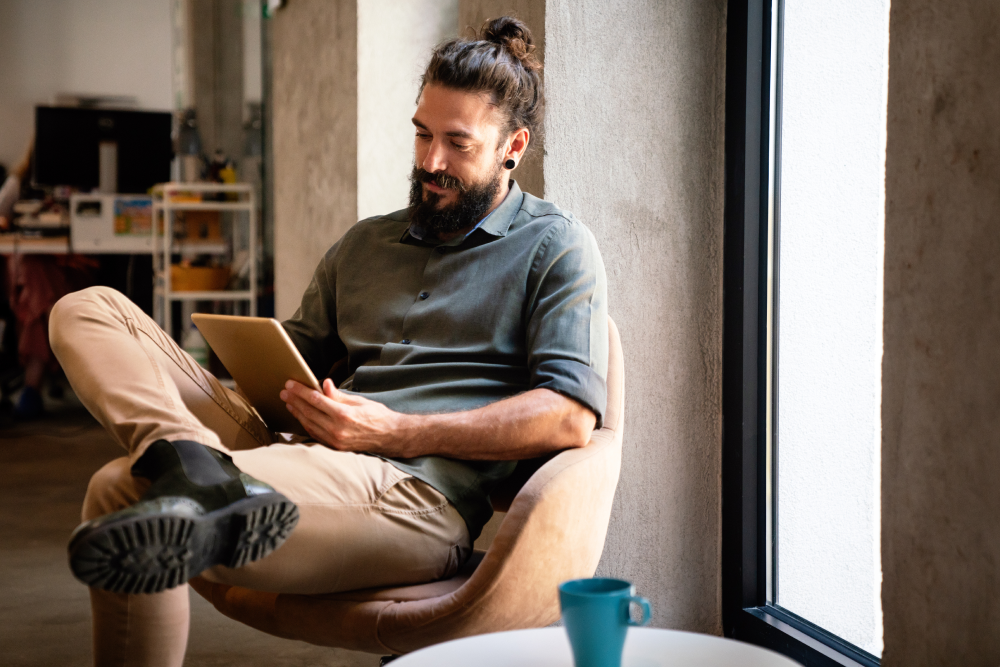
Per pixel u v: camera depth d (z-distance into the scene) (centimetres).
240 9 693
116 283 713
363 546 133
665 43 214
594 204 210
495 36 168
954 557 135
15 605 250
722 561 222
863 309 186
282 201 427
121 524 101
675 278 217
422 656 94
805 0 200
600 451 143
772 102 209
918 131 141
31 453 450
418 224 165
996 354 128
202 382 152
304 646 226
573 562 135
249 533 112
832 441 194
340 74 345
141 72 824
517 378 155
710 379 221
